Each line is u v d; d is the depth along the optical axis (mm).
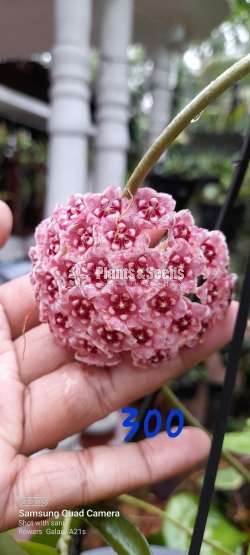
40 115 972
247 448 224
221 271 162
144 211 145
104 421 393
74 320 152
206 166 584
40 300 164
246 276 140
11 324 202
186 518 252
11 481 149
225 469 266
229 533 242
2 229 179
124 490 154
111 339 151
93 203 146
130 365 172
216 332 179
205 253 157
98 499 152
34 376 184
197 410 483
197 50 847
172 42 569
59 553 184
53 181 351
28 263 360
